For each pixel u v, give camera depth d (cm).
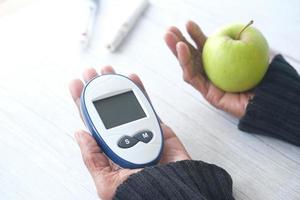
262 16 62
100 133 43
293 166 47
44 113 50
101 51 57
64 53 56
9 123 49
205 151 48
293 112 49
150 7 62
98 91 45
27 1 62
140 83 49
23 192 44
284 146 49
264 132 49
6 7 61
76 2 62
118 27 58
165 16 61
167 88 53
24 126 49
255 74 49
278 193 45
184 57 49
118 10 61
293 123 48
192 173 42
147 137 43
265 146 49
